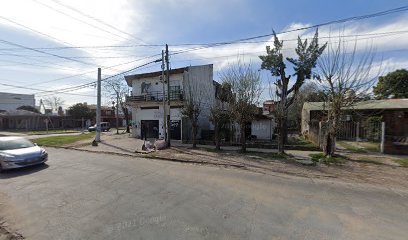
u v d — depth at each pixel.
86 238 4.54
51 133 37.31
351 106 13.10
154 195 6.95
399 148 13.98
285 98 15.38
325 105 16.05
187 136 23.09
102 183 8.27
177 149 17.14
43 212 5.84
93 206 6.14
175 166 11.41
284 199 6.66
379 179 9.08
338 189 7.73
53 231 4.86
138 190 7.45
